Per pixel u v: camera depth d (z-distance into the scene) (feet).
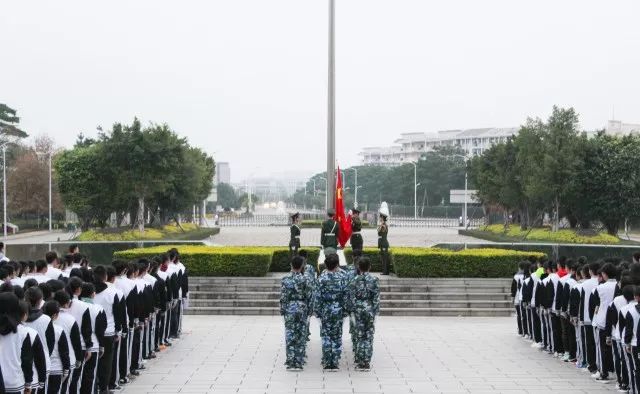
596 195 164.25
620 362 41.55
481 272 76.23
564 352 50.90
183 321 67.21
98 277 40.32
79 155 174.81
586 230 163.32
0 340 28.45
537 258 71.92
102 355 39.32
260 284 74.74
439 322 67.62
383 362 49.80
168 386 42.70
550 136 166.61
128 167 166.30
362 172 469.98
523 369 47.96
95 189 175.22
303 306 46.93
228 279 74.90
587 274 47.83
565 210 177.88
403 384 43.37
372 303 46.70
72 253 55.01
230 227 263.08
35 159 237.25
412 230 237.25
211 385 42.91
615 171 160.97
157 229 179.83
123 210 180.14
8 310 28.53
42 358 29.76
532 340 57.62
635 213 162.30
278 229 242.58
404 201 396.98
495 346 55.88
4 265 44.55
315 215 361.10
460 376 45.73
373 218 289.94
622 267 49.57
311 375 45.57
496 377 45.55
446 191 369.09
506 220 201.26
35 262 48.70
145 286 45.93
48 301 33.32
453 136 552.00
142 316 45.42
